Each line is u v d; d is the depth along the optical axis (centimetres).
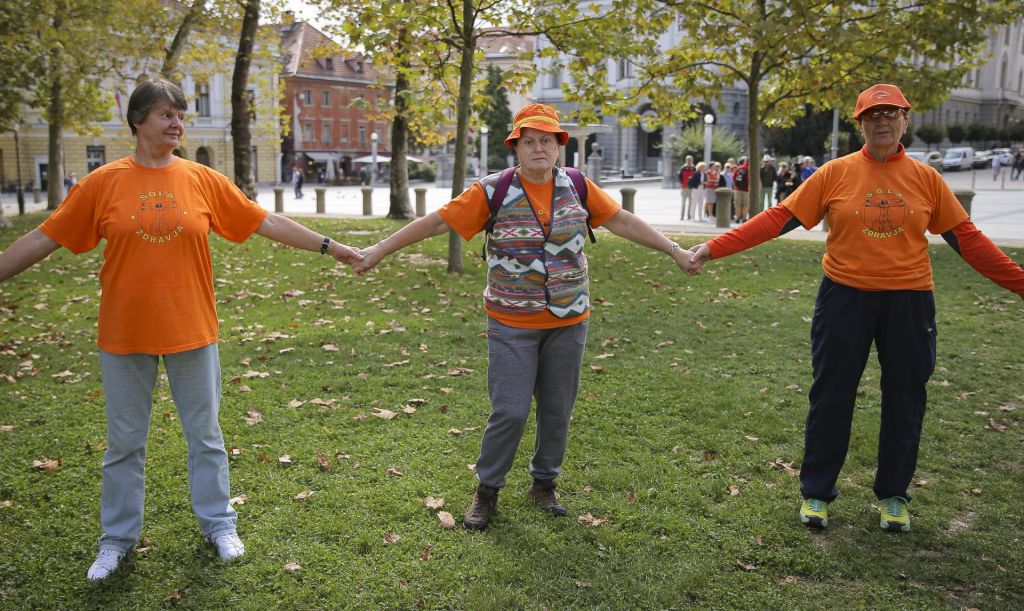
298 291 1020
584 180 371
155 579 331
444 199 3712
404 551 355
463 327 799
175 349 323
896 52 1367
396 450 470
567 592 325
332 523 378
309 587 327
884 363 371
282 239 356
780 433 500
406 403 557
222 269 1216
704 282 1064
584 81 1214
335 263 1266
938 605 317
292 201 3881
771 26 1207
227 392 578
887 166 361
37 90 1744
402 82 1602
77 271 1177
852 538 371
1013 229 1783
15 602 314
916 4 1344
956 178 4578
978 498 414
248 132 1900
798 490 422
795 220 375
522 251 354
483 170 4888
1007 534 375
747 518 388
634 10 1277
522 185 355
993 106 7931
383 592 323
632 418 530
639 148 6153
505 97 6134
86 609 310
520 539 365
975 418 533
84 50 1867
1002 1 1305
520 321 361
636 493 414
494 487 378
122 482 335
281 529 373
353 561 346
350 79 6812
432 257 1302
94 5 1767
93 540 362
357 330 784
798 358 683
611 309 894
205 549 353
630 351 711
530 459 459
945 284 1023
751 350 711
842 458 380
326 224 1911
